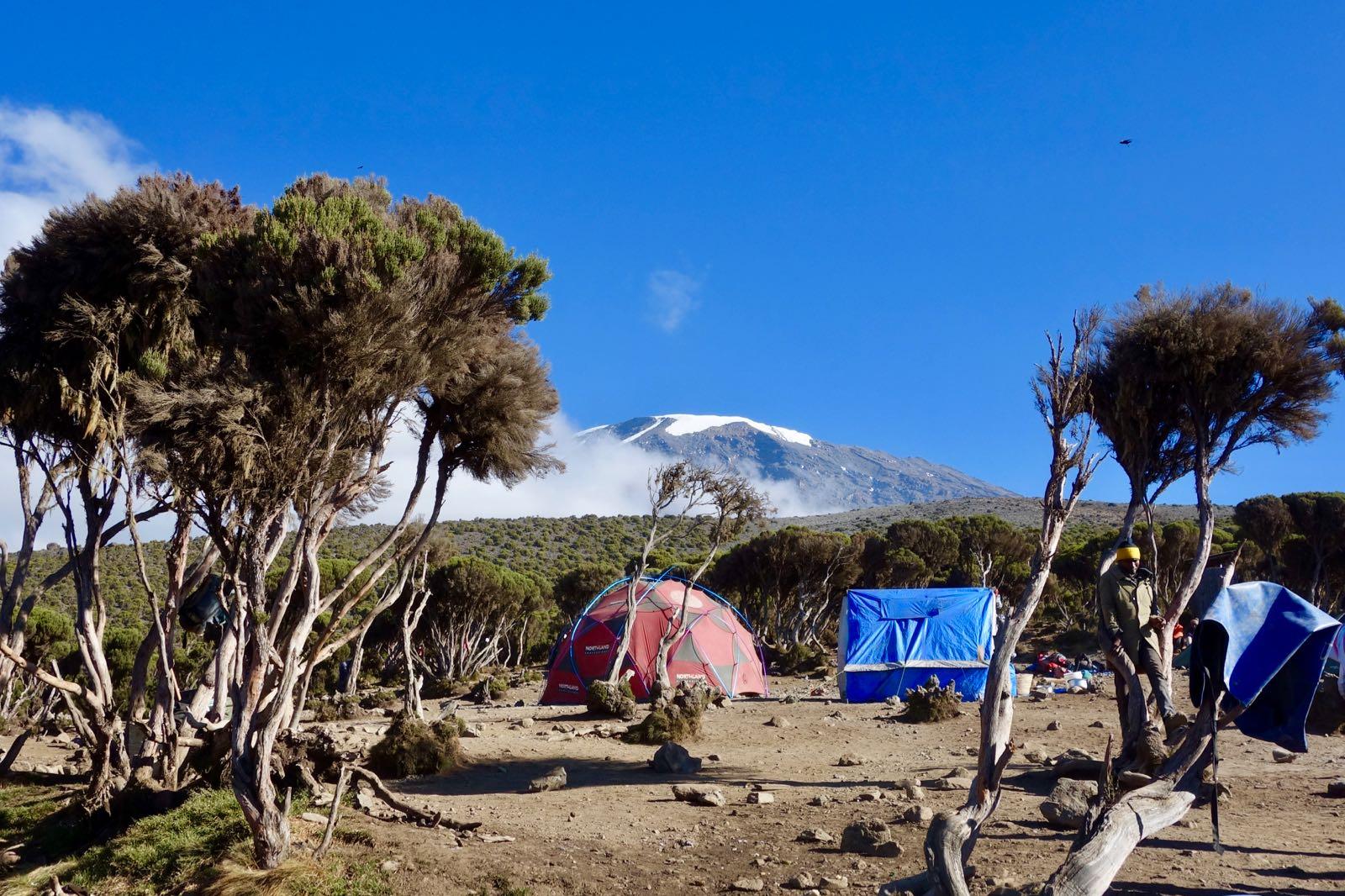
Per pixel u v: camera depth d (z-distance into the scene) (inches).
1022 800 436.8
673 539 4598.9
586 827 421.4
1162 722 452.4
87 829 506.0
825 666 1701.5
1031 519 5196.9
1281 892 280.7
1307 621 284.2
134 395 454.3
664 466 1171.3
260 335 398.0
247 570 386.6
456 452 552.7
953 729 775.7
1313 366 530.6
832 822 413.7
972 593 1118.4
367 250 391.5
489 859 366.9
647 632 1207.6
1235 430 545.0
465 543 4517.7
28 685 1267.2
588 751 685.3
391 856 366.0
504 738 757.3
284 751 476.1
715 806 466.0
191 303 550.9
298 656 446.3
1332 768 513.3
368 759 590.6
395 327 395.2
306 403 386.3
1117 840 251.0
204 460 382.3
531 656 2465.6
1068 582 2313.0
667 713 749.9
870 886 315.9
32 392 561.9
